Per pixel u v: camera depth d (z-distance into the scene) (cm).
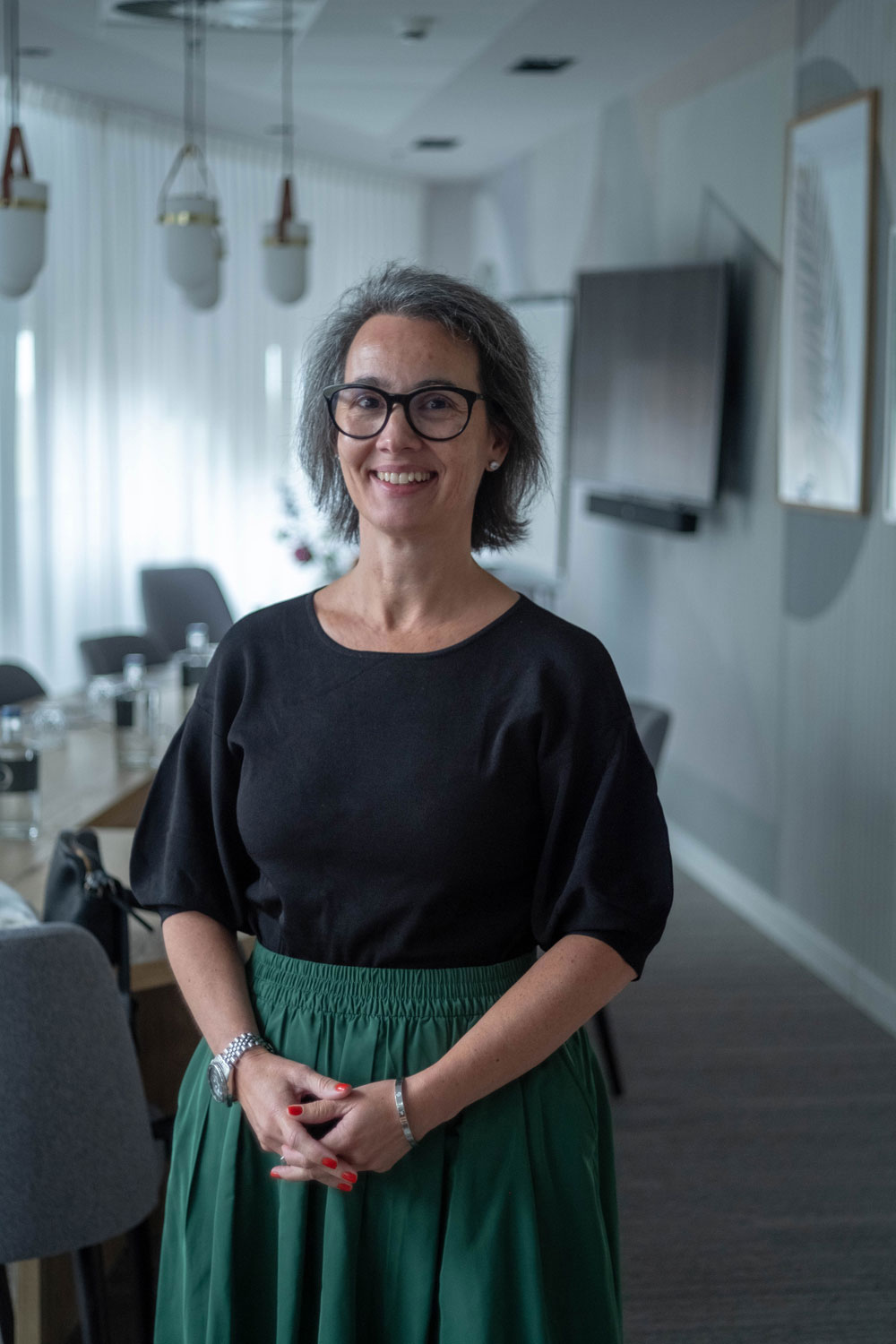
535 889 126
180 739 137
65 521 626
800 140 396
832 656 392
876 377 358
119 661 443
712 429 462
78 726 364
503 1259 120
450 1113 117
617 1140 298
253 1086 121
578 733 122
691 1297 238
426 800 121
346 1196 121
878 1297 240
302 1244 123
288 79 540
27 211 329
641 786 125
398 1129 116
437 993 124
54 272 602
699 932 443
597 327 573
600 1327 124
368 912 124
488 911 125
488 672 123
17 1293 192
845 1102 319
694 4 432
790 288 407
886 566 357
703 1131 303
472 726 122
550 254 698
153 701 319
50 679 618
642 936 122
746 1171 285
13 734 260
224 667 133
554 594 683
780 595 429
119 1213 165
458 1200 120
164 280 676
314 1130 121
